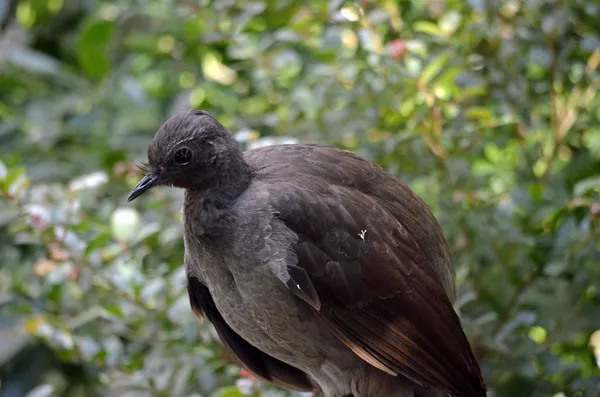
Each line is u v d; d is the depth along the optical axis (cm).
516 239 1041
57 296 1120
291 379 1033
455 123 1071
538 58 1089
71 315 1131
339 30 1101
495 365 1045
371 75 1082
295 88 1177
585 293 1051
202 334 1056
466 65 1091
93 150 1328
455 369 924
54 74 1423
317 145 980
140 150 1327
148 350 1134
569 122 1127
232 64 1293
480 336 1030
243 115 1230
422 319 918
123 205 1207
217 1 1172
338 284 907
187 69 1366
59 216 1055
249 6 1134
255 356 1028
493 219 1056
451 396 952
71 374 1255
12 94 1450
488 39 1084
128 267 1057
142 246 1119
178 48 1367
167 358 1052
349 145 1118
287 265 899
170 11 1334
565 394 1052
